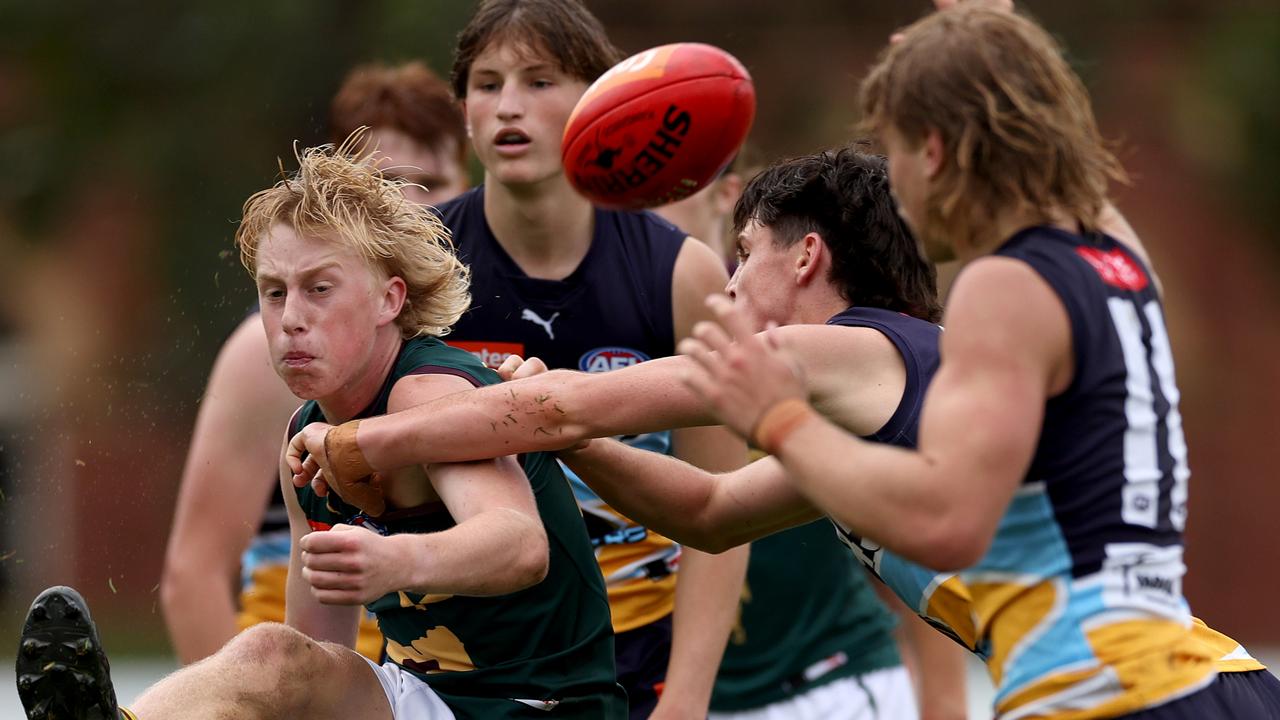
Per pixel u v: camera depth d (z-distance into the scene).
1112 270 11.38
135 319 61.94
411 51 57.34
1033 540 11.23
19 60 62.28
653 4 68.19
